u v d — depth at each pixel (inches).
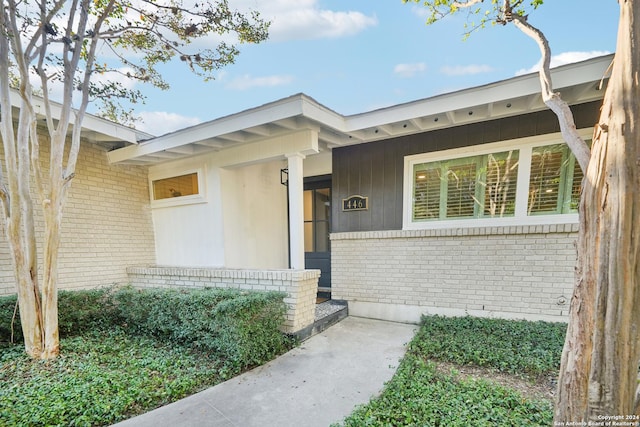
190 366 111.5
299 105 130.0
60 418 76.7
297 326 138.3
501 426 69.3
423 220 169.8
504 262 146.7
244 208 213.2
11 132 110.3
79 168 183.6
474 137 155.6
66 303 141.7
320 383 99.4
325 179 225.0
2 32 99.0
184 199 208.1
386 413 76.1
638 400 41.8
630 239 39.7
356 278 185.0
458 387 89.4
